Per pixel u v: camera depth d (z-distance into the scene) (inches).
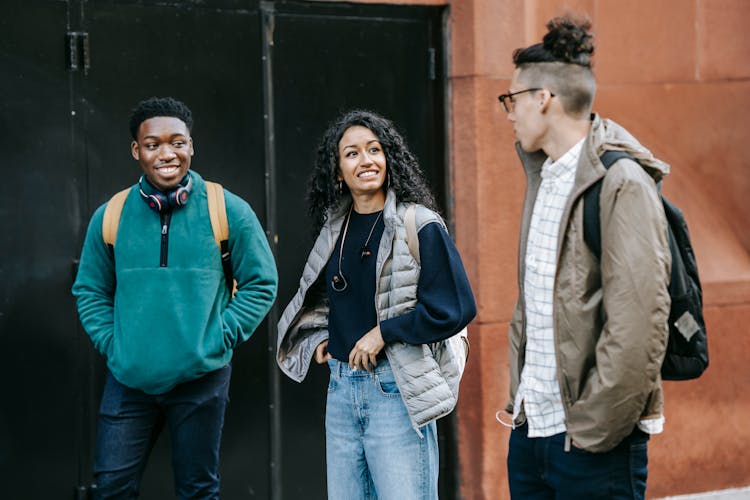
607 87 222.8
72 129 179.8
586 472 124.5
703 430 229.0
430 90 211.5
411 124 209.5
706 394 229.0
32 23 176.2
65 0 178.5
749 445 233.0
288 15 197.5
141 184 158.4
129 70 184.1
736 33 234.7
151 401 157.2
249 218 160.1
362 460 146.5
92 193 181.5
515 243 212.5
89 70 180.9
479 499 211.8
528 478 133.3
